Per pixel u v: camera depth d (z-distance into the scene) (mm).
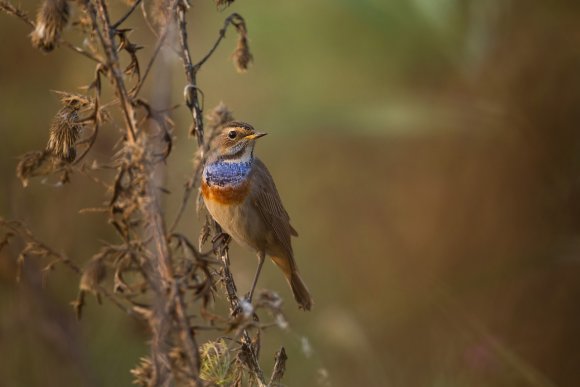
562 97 11594
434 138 12977
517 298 11914
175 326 5160
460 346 11094
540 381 9859
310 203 13766
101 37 5309
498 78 11609
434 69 11586
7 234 5328
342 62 11961
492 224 12445
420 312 11859
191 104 6250
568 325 11719
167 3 6191
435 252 12781
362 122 11219
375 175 13578
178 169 11133
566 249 10828
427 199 13078
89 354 10258
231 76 13172
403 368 11406
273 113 11734
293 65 12219
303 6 12164
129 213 5254
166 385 5168
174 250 5441
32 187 11156
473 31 10891
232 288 6797
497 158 12391
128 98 5383
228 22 6328
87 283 5051
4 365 10102
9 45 11938
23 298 10281
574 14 11453
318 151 13742
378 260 13070
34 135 11609
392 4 10992
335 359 10984
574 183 11484
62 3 5172
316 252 13328
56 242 10867
